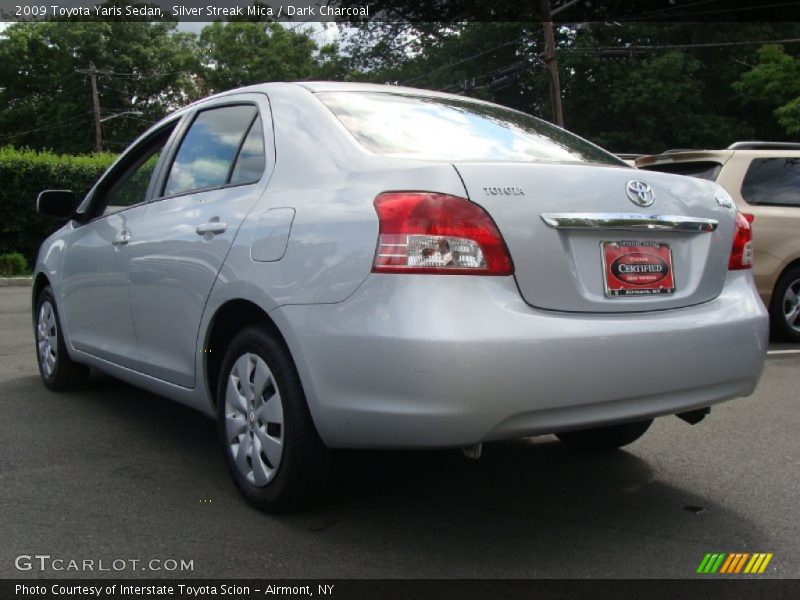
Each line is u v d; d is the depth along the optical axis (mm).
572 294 2854
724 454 4145
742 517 3309
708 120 33250
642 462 4023
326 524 3160
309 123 3387
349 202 2920
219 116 3984
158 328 3918
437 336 2590
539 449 4238
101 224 4656
